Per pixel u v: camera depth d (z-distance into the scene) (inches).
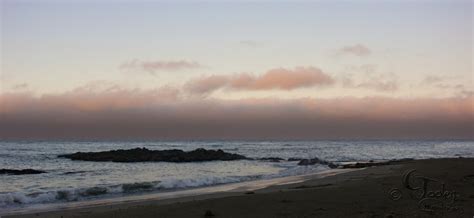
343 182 918.4
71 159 2358.5
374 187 737.0
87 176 1370.6
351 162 2167.8
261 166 1888.5
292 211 523.5
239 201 604.7
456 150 3964.1
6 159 2357.3
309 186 868.6
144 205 647.1
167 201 725.3
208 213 509.0
